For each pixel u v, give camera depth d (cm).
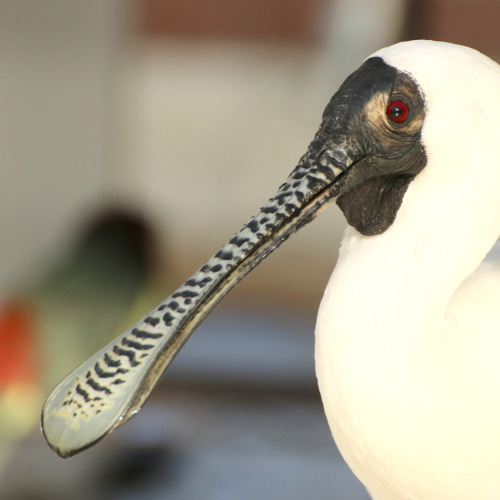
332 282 519
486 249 512
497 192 507
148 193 1900
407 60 507
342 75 1719
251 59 1930
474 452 503
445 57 504
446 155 504
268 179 1931
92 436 500
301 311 1744
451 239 504
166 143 1936
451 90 502
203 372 1458
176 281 1861
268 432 1305
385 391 497
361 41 1634
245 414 1355
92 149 1628
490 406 499
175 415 1320
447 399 496
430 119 503
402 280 503
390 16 1519
